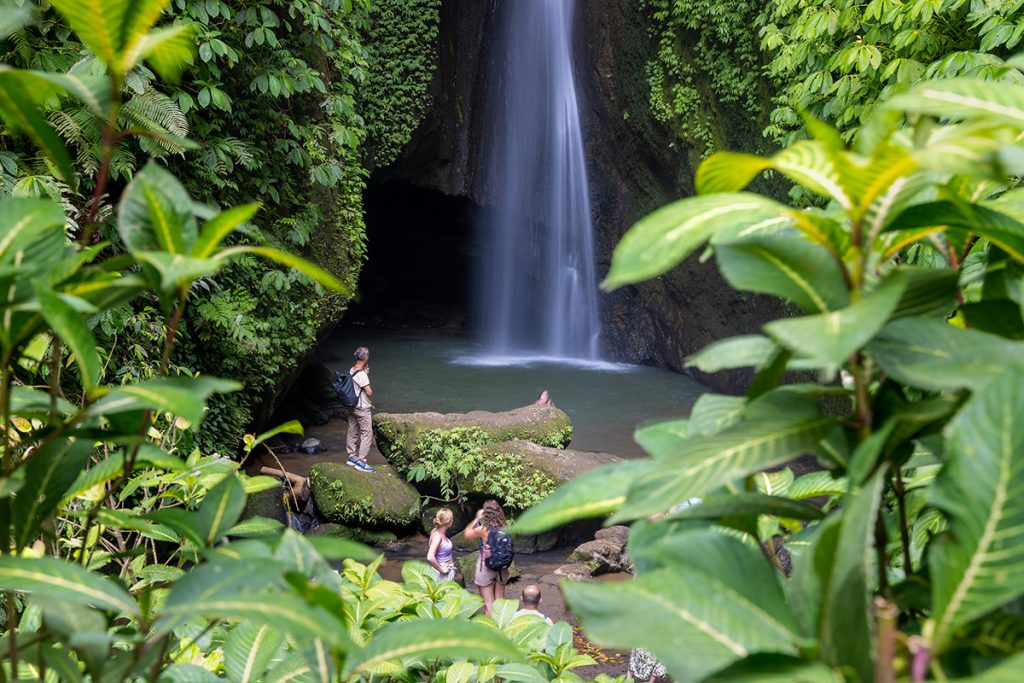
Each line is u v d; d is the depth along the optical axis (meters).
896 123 0.74
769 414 0.83
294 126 9.48
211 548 1.05
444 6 18.23
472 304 24.94
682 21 14.52
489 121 19.78
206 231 0.92
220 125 8.84
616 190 18.58
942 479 0.70
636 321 19.30
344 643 0.85
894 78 6.98
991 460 0.68
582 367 19.11
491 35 19.42
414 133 18.02
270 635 1.39
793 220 0.80
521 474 10.43
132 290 0.99
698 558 0.78
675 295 16.80
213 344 8.89
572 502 0.92
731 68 13.62
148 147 5.84
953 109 0.80
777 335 0.69
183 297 0.98
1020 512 0.66
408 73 16.33
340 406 14.79
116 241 6.27
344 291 0.93
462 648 1.04
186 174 8.26
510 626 2.42
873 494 0.69
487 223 22.36
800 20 8.15
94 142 5.71
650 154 16.81
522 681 2.04
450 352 21.23
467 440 10.67
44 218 0.96
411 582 2.52
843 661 0.67
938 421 0.83
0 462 1.09
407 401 15.93
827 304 0.79
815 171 0.78
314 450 12.48
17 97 0.99
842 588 0.67
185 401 0.85
